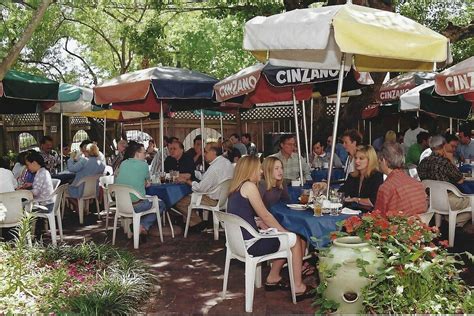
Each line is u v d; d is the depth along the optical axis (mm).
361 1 8805
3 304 4145
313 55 5672
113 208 10359
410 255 3414
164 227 8102
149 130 18609
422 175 6875
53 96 7332
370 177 5230
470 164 8719
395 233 3662
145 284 4883
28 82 7008
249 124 18156
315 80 5965
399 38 4191
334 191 5074
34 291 4512
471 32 10906
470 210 6672
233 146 11930
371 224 3787
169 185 7547
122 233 8016
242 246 4539
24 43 5793
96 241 7438
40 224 8055
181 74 7828
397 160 4484
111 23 17531
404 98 8562
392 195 4371
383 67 5805
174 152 9039
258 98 7906
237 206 4629
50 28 16344
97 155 9289
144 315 4367
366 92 10258
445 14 14719
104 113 12398
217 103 9148
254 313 4422
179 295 4957
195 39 17297
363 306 3506
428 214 4594
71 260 5562
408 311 3301
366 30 4055
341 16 4102
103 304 4184
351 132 6262
